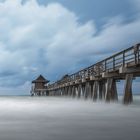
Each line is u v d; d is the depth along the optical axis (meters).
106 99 22.08
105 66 22.08
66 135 8.62
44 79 82.00
